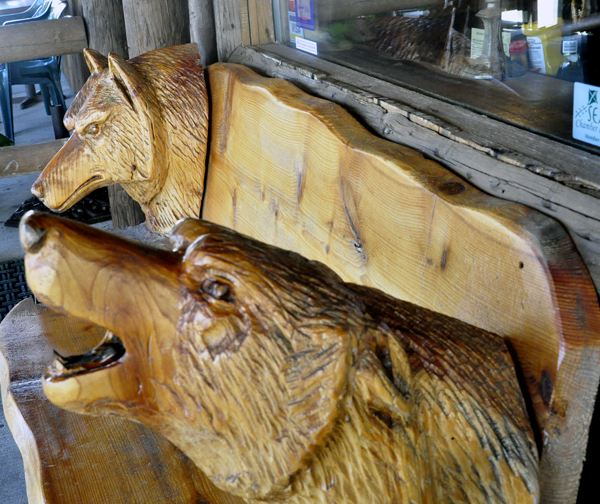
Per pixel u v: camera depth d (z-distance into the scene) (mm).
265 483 833
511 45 1567
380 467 839
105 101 1969
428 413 925
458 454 942
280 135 1840
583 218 1051
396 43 1942
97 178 2057
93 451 1412
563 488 1075
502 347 1031
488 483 953
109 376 812
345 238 1565
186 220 891
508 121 1352
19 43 3467
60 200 2059
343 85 1859
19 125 7508
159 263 818
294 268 839
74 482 1321
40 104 8461
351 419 815
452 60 1729
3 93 6219
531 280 1044
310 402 793
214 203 2260
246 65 2445
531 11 1496
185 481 1321
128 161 2029
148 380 821
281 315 796
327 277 859
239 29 2564
